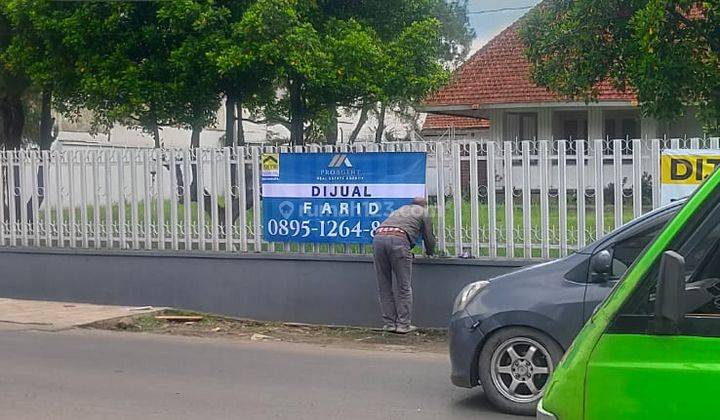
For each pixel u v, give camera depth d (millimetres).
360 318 10797
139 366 8594
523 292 6871
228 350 9477
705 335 3205
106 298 12180
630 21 11016
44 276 12562
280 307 11172
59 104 16156
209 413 6824
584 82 12023
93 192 12305
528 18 12539
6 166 12852
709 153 9383
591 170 9789
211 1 12922
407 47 13875
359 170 10734
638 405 3217
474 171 10250
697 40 10953
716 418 3119
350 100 14367
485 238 10281
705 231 3402
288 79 13844
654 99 11070
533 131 24406
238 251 11438
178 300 11742
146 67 13570
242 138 16906
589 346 3338
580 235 9797
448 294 10312
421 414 6855
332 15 14383
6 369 8406
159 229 11891
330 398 7340
